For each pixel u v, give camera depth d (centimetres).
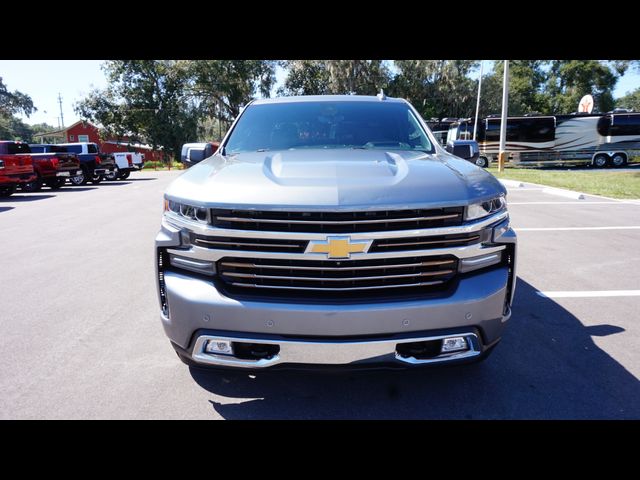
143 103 4575
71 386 279
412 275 214
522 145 2706
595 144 2648
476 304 217
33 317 394
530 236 686
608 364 301
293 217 206
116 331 362
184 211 226
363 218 205
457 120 3297
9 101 7575
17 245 688
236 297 214
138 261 583
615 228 743
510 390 270
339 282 212
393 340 212
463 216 214
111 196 1431
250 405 258
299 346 212
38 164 1628
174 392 272
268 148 329
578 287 457
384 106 375
